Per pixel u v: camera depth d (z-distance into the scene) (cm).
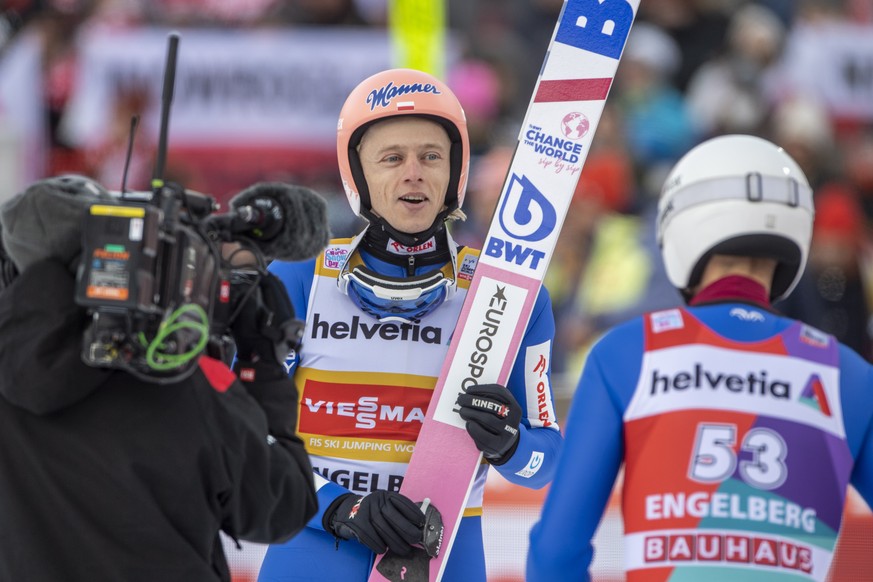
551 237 1033
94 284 681
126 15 2892
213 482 747
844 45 2992
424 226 1027
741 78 2944
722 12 3002
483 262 1029
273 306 812
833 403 798
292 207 809
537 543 818
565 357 2439
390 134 1020
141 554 730
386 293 1012
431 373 1023
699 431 785
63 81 2881
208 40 2873
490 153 2845
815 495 779
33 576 726
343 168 1054
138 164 2850
